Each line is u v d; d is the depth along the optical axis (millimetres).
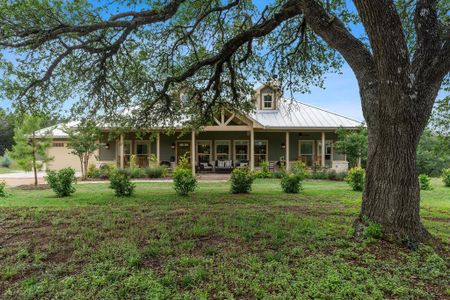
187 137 19344
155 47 6891
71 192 8977
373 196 4027
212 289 2689
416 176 3846
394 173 3805
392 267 3076
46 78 5004
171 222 5004
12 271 3059
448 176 12617
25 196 8828
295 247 3672
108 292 2627
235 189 9398
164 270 3057
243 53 8000
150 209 6316
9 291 2670
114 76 6547
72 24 4816
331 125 17750
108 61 6270
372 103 4023
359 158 15656
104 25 4809
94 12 4855
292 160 19391
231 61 8039
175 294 2580
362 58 4207
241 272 2984
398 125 3730
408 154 3770
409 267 3072
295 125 17672
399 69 3621
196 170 18375
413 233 3736
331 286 2678
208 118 9227
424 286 2729
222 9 6680
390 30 3582
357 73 4270
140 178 15227
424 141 18891
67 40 5387
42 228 4695
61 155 20156
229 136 19469
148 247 3666
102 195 8836
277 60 8086
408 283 2762
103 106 6754
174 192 9594
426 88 3766
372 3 3588
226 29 7832
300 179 9641
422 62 3838
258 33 6320
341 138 16156
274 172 16000
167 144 19266
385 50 3611
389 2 3586
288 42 7812
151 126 8477
